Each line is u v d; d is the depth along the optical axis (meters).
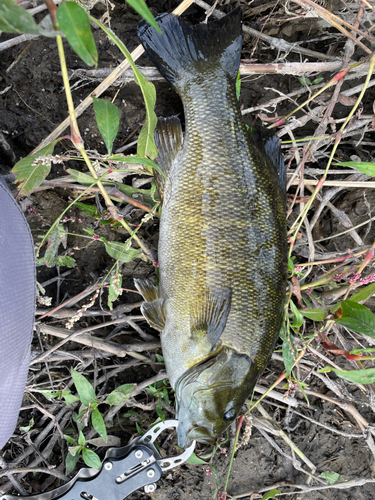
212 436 0.40
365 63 0.45
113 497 0.41
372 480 0.50
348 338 0.51
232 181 0.38
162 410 0.48
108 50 0.46
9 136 0.44
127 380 0.49
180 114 0.48
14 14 0.20
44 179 0.41
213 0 0.46
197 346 0.39
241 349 0.39
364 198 0.48
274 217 0.39
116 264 0.40
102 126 0.36
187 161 0.38
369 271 0.49
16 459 0.45
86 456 0.42
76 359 0.47
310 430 0.52
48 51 0.44
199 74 0.39
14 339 0.32
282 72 0.45
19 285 0.33
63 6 0.22
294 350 0.44
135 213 0.48
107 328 0.49
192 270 0.38
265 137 0.41
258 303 0.39
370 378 0.40
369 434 0.50
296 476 0.51
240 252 0.38
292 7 0.45
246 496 0.50
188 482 0.49
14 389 0.35
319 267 0.50
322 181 0.41
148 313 0.40
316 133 0.43
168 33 0.39
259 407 0.49
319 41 0.49
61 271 0.48
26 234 0.34
